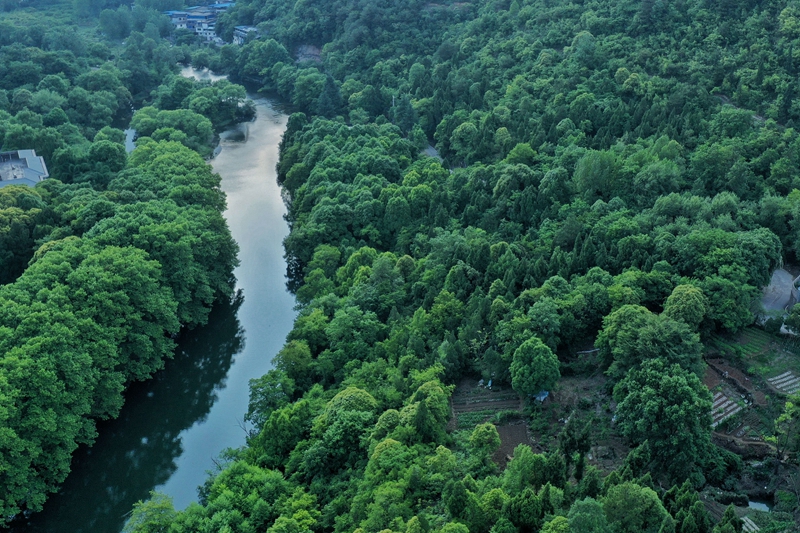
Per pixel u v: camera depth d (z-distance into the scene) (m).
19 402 139.12
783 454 124.81
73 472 155.75
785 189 182.12
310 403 150.00
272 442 143.25
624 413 125.69
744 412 134.38
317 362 162.25
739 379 141.12
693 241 157.88
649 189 185.12
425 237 195.88
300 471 137.38
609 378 142.25
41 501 139.12
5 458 134.75
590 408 138.38
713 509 115.25
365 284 178.25
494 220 194.75
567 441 121.62
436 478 120.06
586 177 191.12
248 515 128.12
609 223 174.50
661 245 161.12
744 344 148.75
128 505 151.75
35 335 149.50
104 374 157.38
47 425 138.38
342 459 136.00
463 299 165.38
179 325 179.38
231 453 146.50
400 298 174.12
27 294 158.88
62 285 160.75
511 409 141.75
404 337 157.88
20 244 196.88
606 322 143.88
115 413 159.50
